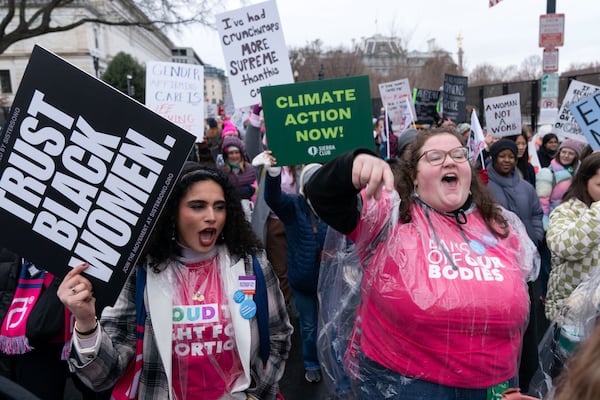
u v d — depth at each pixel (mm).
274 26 4332
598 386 813
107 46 47719
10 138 1511
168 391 1739
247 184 5344
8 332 2258
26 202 1535
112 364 1674
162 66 5172
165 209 1798
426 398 1646
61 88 1511
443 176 1728
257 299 1854
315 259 3258
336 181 1514
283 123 2928
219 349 1799
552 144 7574
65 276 1563
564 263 2646
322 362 2102
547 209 5266
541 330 3580
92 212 1559
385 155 6066
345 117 2895
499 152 4039
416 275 1643
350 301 1978
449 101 9164
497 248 1757
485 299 1602
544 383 1900
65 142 1530
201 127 5309
